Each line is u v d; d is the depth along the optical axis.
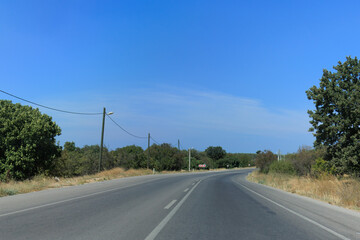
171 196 15.64
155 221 8.30
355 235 7.30
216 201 13.96
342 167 20.14
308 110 21.77
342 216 10.27
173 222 8.24
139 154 65.50
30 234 6.38
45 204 11.19
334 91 20.48
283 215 10.23
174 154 78.56
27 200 12.35
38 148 28.19
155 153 73.81
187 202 13.16
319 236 7.08
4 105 26.94
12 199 12.66
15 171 25.88
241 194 18.28
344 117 20.08
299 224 8.57
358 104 18.92
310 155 36.03
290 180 31.09
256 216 9.84
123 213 9.51
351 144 19.80
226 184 28.78
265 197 16.72
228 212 10.54
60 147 30.52
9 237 6.09
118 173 42.22
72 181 26.16
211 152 125.62
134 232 6.82
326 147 21.84
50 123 29.67
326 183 18.62
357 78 20.17
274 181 31.06
